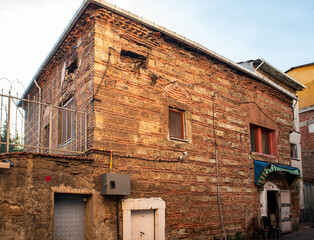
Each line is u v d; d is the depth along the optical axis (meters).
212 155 11.83
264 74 16.81
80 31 10.09
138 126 9.61
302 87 18.94
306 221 20.06
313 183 21.55
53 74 12.52
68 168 8.00
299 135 20.55
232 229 11.99
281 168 14.19
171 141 10.45
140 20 9.85
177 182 10.34
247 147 13.60
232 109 13.21
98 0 8.94
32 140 13.80
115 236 8.48
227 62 12.77
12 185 7.23
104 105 8.98
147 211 9.52
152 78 10.25
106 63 9.26
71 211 8.34
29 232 7.16
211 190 11.46
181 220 10.21
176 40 11.07
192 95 11.55
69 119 10.55
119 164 8.94
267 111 15.26
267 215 13.93
